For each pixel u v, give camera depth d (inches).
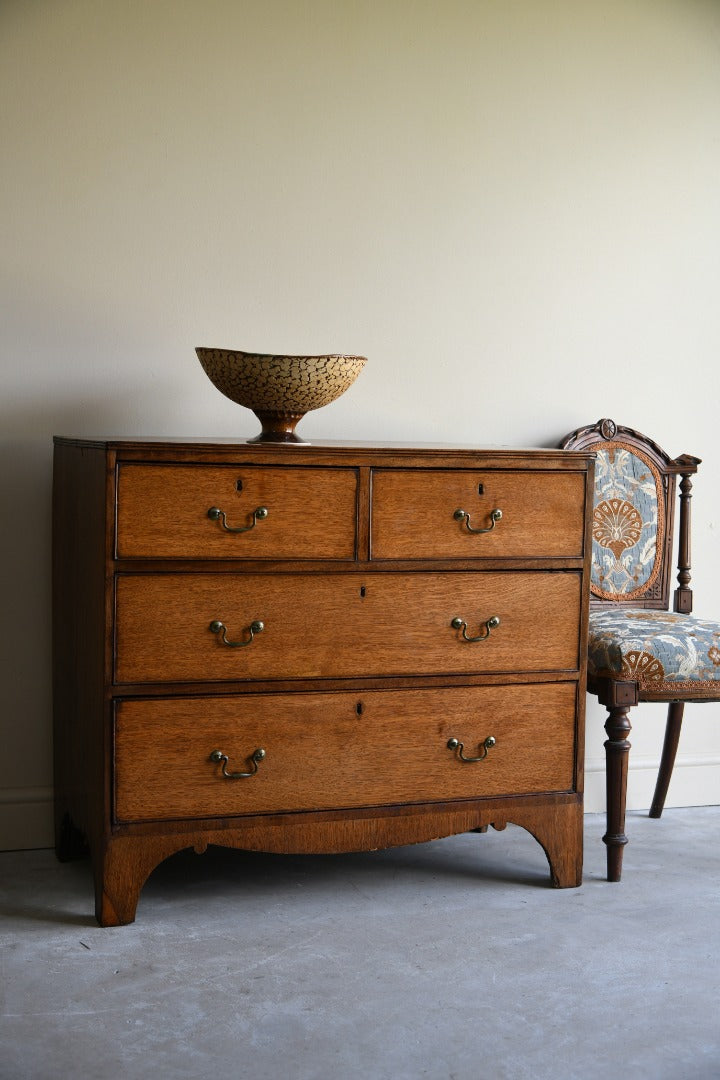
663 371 126.6
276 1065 73.0
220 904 98.6
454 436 121.5
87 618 95.6
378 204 117.1
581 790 103.3
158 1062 73.1
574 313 123.5
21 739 112.3
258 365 97.0
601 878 106.6
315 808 96.5
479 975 86.0
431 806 99.3
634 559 121.6
